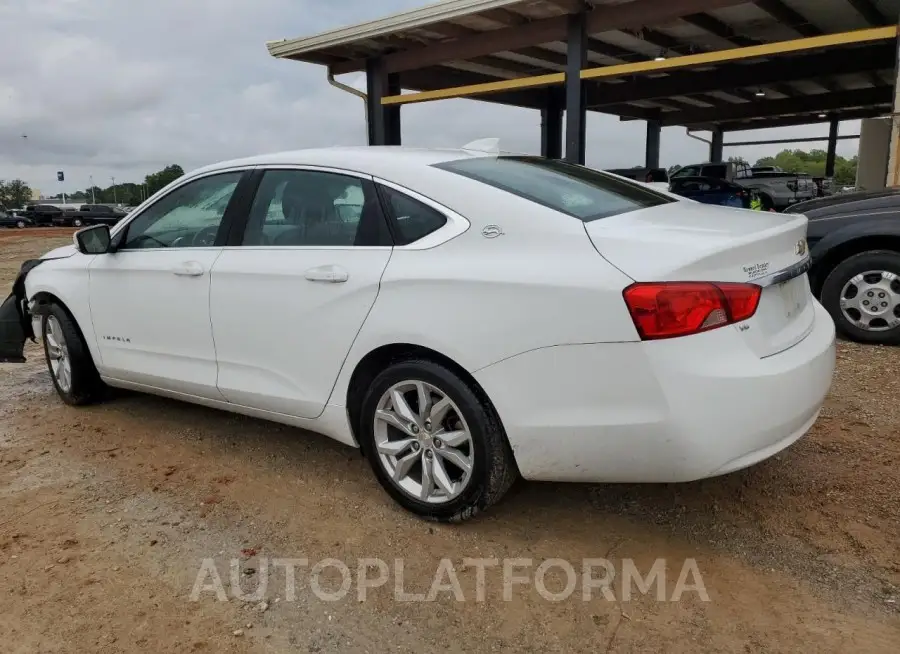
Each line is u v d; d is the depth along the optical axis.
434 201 3.03
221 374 3.75
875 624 2.38
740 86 18.03
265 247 3.54
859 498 3.18
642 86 19.30
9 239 28.09
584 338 2.55
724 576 2.69
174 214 4.05
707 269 2.48
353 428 3.33
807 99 22.27
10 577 2.83
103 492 3.56
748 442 2.53
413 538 3.04
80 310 4.50
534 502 3.31
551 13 11.84
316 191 3.42
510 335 2.69
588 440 2.62
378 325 3.03
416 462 3.18
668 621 2.46
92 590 2.73
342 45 13.34
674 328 2.44
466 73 17.69
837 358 5.18
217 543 3.05
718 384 2.45
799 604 2.50
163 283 3.92
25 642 2.45
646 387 2.48
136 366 4.23
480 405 2.84
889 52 15.90
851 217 5.52
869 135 11.66
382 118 14.66
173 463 3.89
